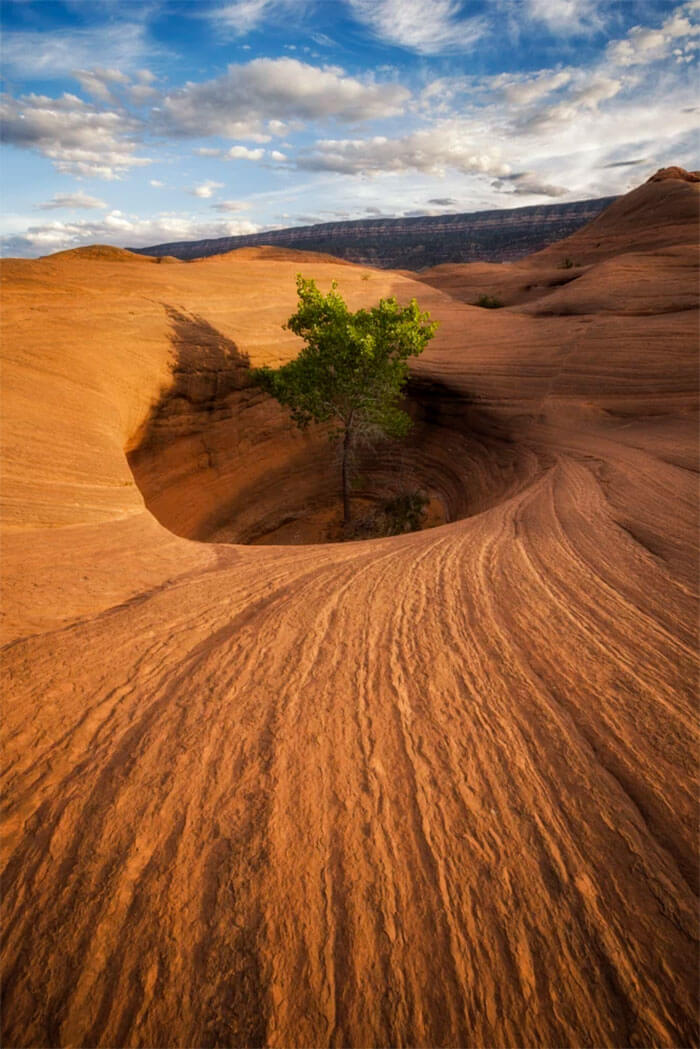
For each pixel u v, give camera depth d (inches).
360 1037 73.4
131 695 145.7
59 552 249.8
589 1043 72.8
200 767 120.0
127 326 631.8
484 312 1070.4
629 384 684.1
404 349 611.5
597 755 123.0
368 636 177.2
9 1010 76.7
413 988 79.2
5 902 91.3
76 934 86.0
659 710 137.3
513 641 171.9
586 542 266.2
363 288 1214.9
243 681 152.5
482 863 98.0
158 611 196.1
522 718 135.8
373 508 743.7
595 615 187.9
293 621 189.0
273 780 116.3
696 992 77.8
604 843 101.5
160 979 79.7
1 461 332.8
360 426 687.1
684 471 414.9
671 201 2378.2
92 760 122.6
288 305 928.9
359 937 85.7
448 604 200.1
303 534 714.2
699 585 209.3
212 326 731.4
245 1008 76.3
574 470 474.3
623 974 80.5
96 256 1883.6
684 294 883.4
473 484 692.1
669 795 111.7
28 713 137.8
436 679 152.3
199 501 668.7
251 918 88.1
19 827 105.5
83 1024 74.8
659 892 92.2
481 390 761.6
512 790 114.0
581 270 1860.2
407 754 124.0
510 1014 76.3
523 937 85.8
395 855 99.5
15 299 611.8
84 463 367.2
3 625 179.6
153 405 589.6
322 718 136.1
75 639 173.9
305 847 100.7
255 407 743.7
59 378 482.3
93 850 100.4
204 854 99.2
